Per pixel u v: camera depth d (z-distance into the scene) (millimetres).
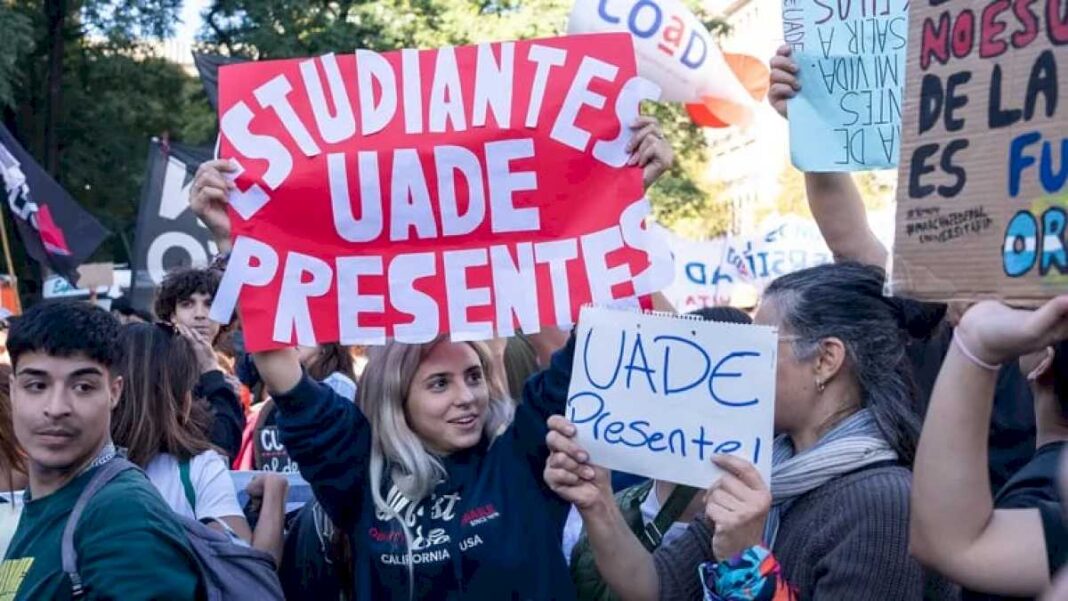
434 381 3311
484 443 3422
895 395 2967
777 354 2998
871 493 2816
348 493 3352
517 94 3383
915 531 2336
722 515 2852
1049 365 2383
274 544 3889
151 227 9922
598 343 3107
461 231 3379
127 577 2963
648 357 3062
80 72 23250
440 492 3268
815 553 2840
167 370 3947
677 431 3016
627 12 5547
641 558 3123
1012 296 2234
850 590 2744
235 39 20828
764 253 12375
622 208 3344
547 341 5059
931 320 3232
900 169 2461
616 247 3340
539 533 3232
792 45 3949
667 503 3525
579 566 3570
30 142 22969
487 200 3377
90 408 3111
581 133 3361
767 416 2955
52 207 11320
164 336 4016
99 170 23719
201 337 5191
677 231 28875
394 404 3311
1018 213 2236
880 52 3881
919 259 2410
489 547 3182
